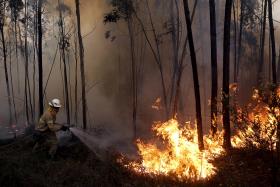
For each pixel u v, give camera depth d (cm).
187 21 1070
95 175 831
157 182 822
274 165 729
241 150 938
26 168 835
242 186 759
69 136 1065
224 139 1018
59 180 805
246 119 839
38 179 782
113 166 881
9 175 755
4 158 834
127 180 834
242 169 823
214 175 844
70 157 978
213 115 1098
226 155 951
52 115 954
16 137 1215
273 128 789
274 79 1591
